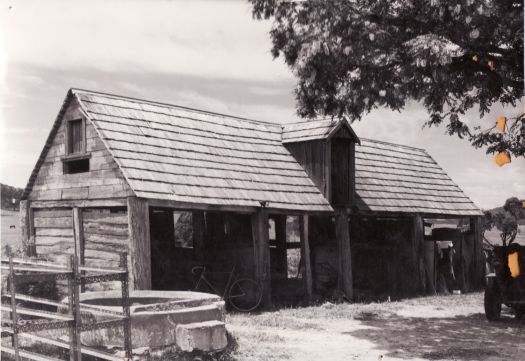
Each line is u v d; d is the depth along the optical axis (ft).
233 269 56.34
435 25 39.27
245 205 54.80
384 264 73.05
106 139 50.34
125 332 26.78
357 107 42.70
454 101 44.29
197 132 60.44
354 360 32.60
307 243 61.00
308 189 63.67
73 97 53.88
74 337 25.44
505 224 45.34
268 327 43.96
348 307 57.16
